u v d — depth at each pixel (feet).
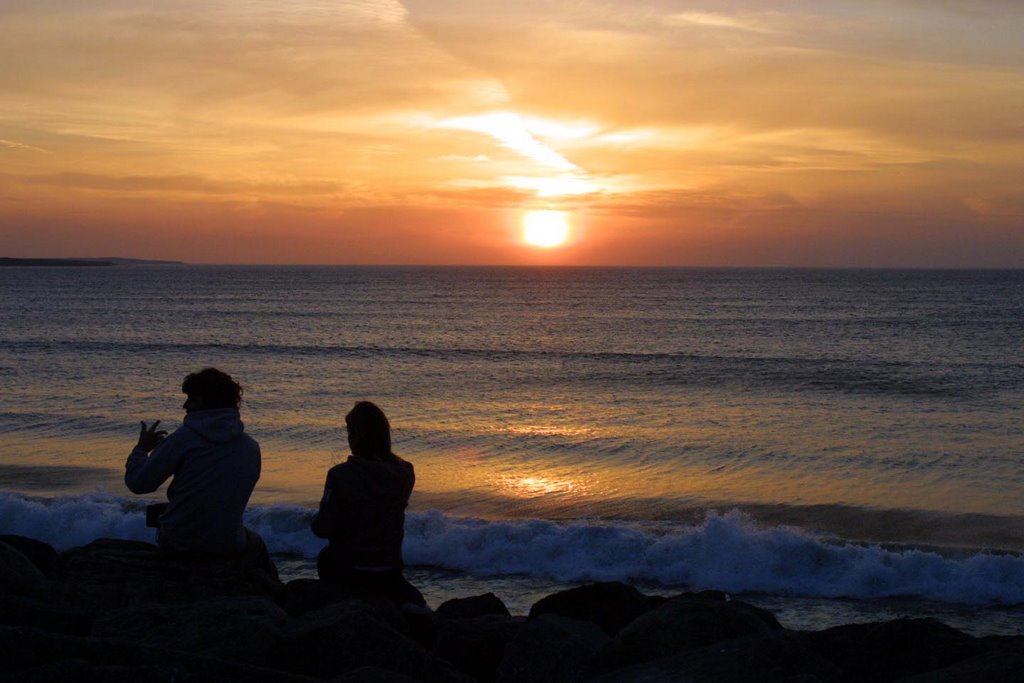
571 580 35.99
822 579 35.58
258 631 15.97
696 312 279.49
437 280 644.27
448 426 78.59
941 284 542.57
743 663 14.38
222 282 581.53
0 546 19.57
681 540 37.45
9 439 69.21
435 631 19.51
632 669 14.74
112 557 21.35
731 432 75.25
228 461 21.02
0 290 444.55
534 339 187.11
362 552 20.35
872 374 121.29
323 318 253.24
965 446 68.54
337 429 74.23
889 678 15.81
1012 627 30.99
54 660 13.94
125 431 73.05
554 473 58.34
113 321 235.81
